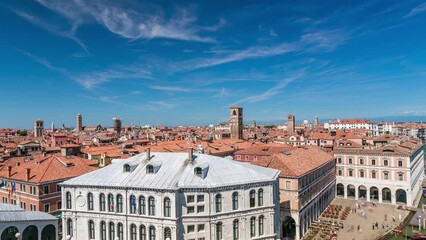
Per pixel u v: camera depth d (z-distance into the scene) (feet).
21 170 260.01
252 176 193.98
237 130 613.52
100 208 189.26
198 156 206.80
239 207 185.16
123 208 183.93
